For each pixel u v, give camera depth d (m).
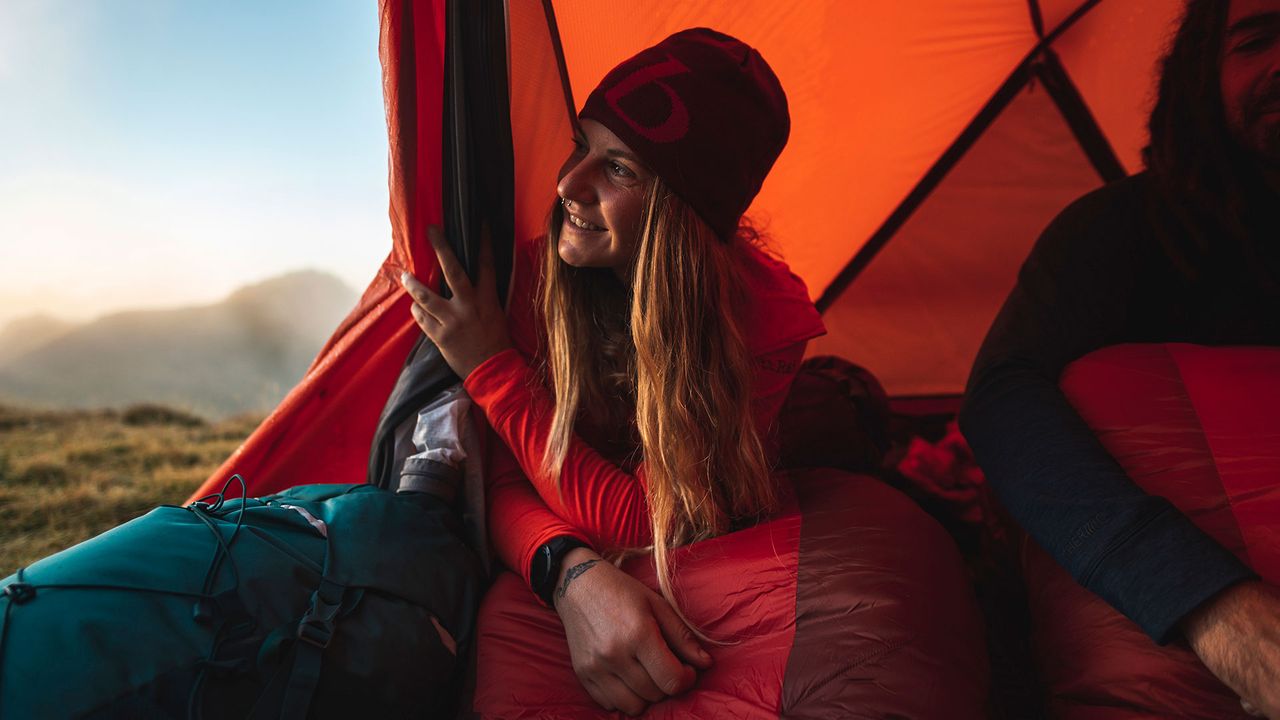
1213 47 1.47
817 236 2.46
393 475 1.38
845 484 1.42
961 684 1.04
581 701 1.10
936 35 2.15
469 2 1.27
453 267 1.31
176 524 1.03
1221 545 1.04
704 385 1.29
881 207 2.48
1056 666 1.16
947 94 2.30
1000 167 2.47
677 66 1.22
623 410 1.41
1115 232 1.50
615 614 1.09
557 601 1.17
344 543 1.10
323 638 0.95
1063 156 2.45
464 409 1.36
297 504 1.17
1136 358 1.39
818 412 1.67
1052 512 1.16
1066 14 2.19
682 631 1.11
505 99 1.33
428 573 1.14
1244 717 0.97
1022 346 1.43
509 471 1.39
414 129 1.30
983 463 1.31
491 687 1.09
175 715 0.84
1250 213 1.45
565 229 1.29
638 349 1.27
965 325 2.64
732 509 1.34
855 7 1.99
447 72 1.27
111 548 0.95
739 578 1.19
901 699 1.00
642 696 1.07
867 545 1.21
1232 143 1.45
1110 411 1.32
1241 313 1.48
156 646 0.86
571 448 1.30
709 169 1.23
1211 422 1.25
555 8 1.51
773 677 1.05
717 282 1.29
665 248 1.23
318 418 1.56
